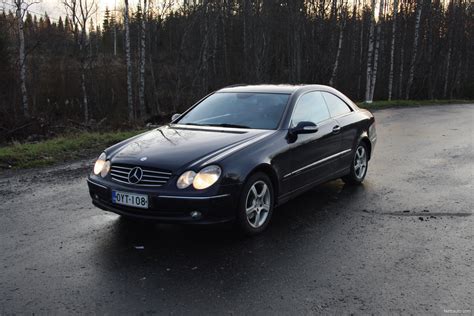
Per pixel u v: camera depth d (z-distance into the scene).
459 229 4.89
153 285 3.65
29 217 5.35
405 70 45.88
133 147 4.87
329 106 6.29
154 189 4.27
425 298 3.44
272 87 6.06
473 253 4.27
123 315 3.21
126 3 26.03
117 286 3.64
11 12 27.16
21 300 3.43
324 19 38.53
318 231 4.86
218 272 3.88
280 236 4.72
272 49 39.47
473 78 50.44
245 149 4.62
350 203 5.88
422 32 45.88
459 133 12.59
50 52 38.69
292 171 5.18
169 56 40.84
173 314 3.22
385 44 46.09
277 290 3.57
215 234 4.76
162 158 4.45
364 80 44.78
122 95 37.38
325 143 5.80
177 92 27.02
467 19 49.38
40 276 3.82
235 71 38.75
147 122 17.64
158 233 4.80
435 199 6.02
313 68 37.16
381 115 18.83
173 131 5.33
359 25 44.94
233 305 3.34
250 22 35.75
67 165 8.45
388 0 45.06
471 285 3.64
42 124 16.39
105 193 4.55
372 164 8.34
